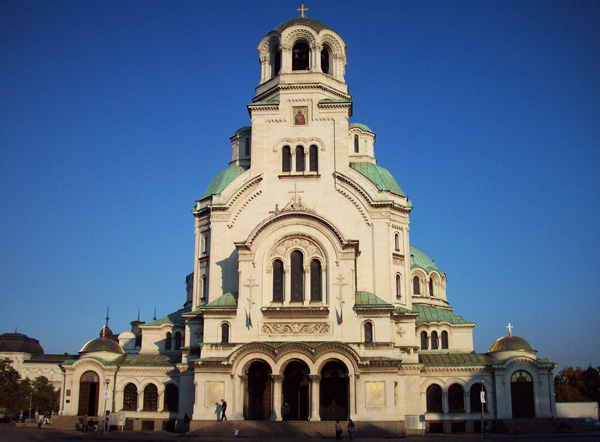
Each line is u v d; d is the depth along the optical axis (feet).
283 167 275.18
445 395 267.18
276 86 285.84
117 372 274.57
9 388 360.89
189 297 333.42
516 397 263.08
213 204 274.57
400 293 285.64
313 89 281.13
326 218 243.60
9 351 486.38
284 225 247.91
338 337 236.02
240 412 228.02
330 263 242.78
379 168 310.04
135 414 268.00
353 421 221.46
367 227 266.16
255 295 243.19
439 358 277.85
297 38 294.25
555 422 256.93
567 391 441.27
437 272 342.23
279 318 240.12
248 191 273.75
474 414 264.72
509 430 254.68
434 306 334.44
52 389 427.33
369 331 236.43
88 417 267.80
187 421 249.55
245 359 231.50
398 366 228.43
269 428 218.38
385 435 219.61
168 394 269.85
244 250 247.09
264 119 279.49
